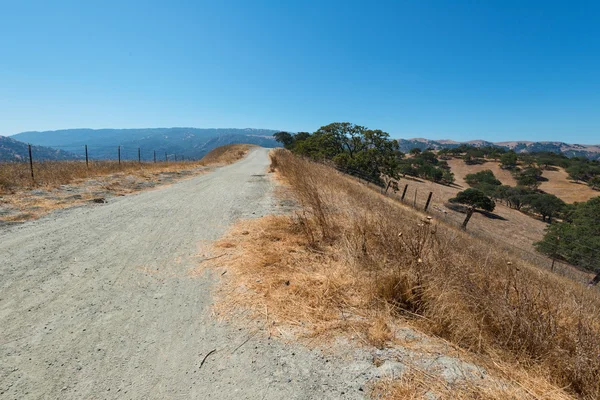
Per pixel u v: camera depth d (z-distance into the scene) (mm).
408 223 5152
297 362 2111
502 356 2213
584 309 2838
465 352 2258
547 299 2676
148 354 2160
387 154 30281
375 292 2945
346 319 2596
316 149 33094
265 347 2260
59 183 9070
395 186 24531
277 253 3957
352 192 8664
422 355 2203
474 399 1788
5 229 4777
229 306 2789
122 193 8555
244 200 7832
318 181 9055
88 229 4992
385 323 2553
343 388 1880
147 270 3529
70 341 2266
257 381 1936
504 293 2721
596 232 21703
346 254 3830
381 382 1924
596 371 1939
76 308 2713
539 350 2180
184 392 1841
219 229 5148
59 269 3473
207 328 2477
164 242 4477
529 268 5453
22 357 2076
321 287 3066
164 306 2793
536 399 1812
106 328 2441
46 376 1920
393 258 3354
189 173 15586
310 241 4430
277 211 6508
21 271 3369
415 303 2818
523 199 52531
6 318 2508
